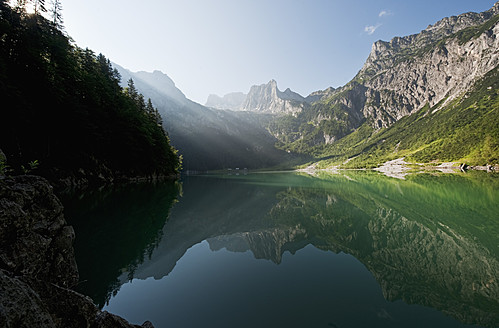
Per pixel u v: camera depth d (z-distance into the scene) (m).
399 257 13.85
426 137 183.88
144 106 77.00
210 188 54.28
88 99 46.44
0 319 3.86
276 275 11.46
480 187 43.47
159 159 71.69
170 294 9.62
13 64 33.53
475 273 11.52
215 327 7.44
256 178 96.50
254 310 8.36
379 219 23.81
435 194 37.75
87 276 11.11
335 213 27.28
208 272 11.84
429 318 7.97
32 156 32.97
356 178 84.81
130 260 13.12
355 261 13.31
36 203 8.66
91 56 55.56
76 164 40.75
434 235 17.97
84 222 19.86
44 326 4.58
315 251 15.17
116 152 52.75
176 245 16.19
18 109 30.20
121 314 8.23
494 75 199.50
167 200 33.72
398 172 117.19
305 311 8.30
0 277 4.54
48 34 41.66
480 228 19.25
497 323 7.70
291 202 35.03
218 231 20.44
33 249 7.29
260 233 19.84
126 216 22.58
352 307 8.55
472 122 157.75
